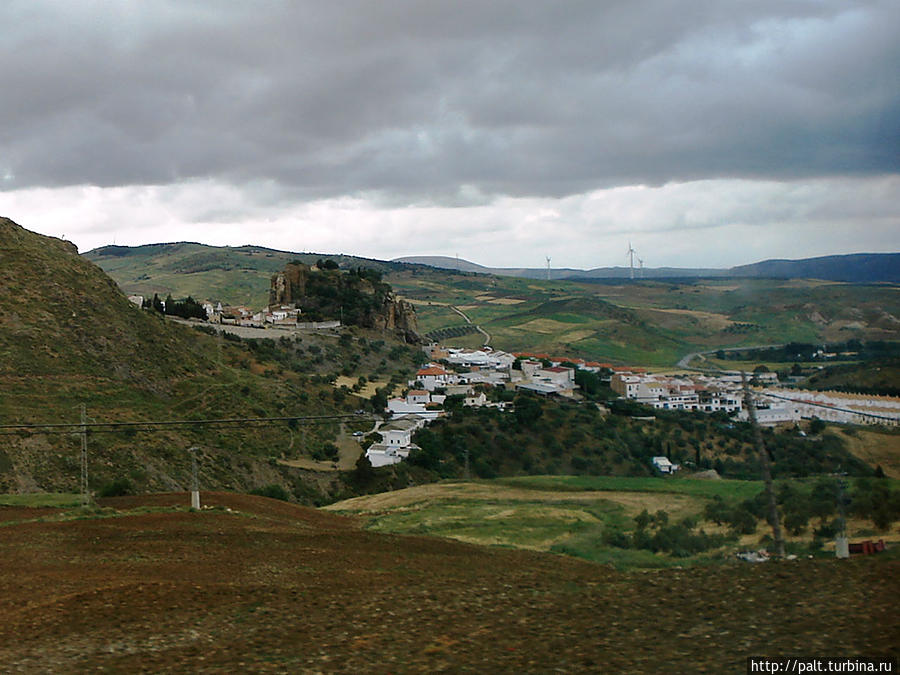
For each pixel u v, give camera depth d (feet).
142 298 489.67
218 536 104.63
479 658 43.98
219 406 266.36
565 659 42.50
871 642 39.47
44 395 214.90
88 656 48.29
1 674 45.14
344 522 149.59
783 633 42.80
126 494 171.32
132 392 245.86
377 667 43.62
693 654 41.09
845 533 95.81
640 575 64.13
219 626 54.65
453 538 126.93
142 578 75.05
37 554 90.38
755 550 98.68
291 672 43.73
